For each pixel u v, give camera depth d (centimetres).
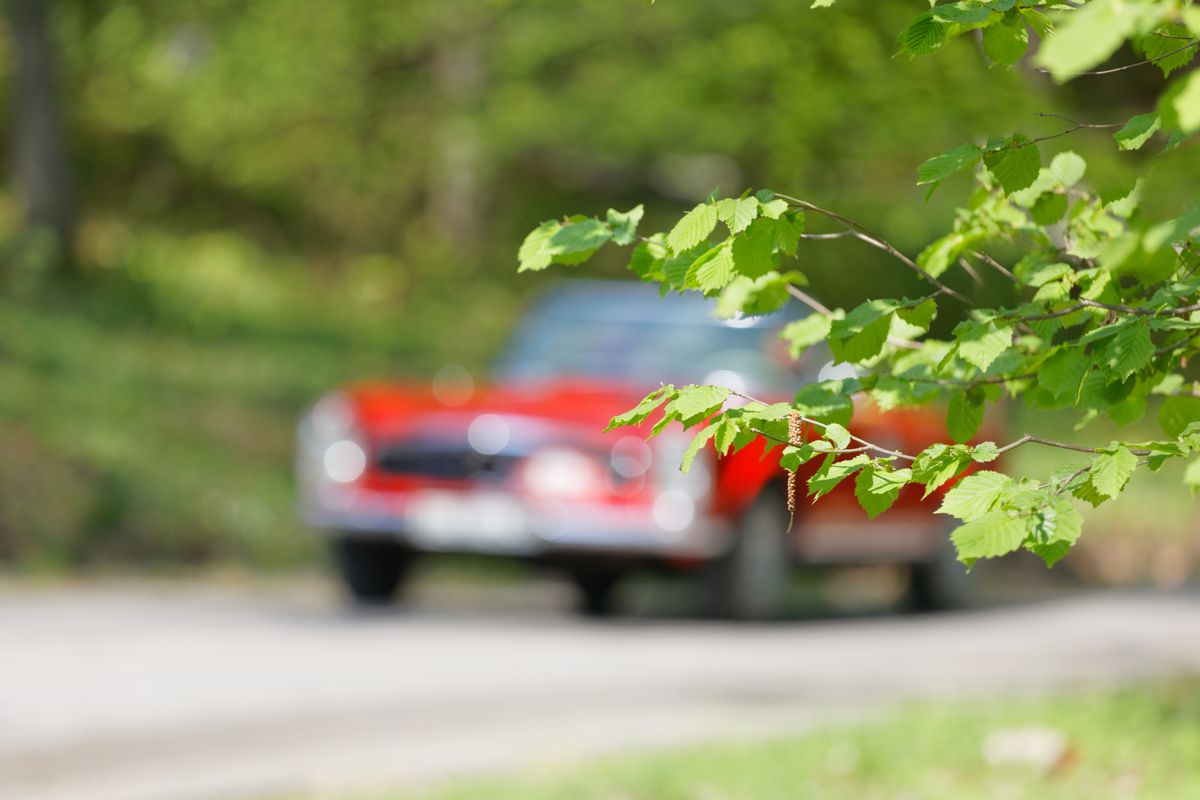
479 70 4028
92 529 2067
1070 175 542
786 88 1958
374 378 3266
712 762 911
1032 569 2322
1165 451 446
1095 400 472
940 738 966
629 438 1508
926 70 1722
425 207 4647
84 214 4166
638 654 1393
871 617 1745
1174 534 2511
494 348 3800
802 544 1598
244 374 2955
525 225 4484
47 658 1291
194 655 1322
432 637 1448
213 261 3978
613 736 1053
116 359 2828
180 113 4247
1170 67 464
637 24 3322
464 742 1032
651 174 4538
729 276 455
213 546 2134
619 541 1500
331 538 1655
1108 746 941
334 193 4566
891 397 520
